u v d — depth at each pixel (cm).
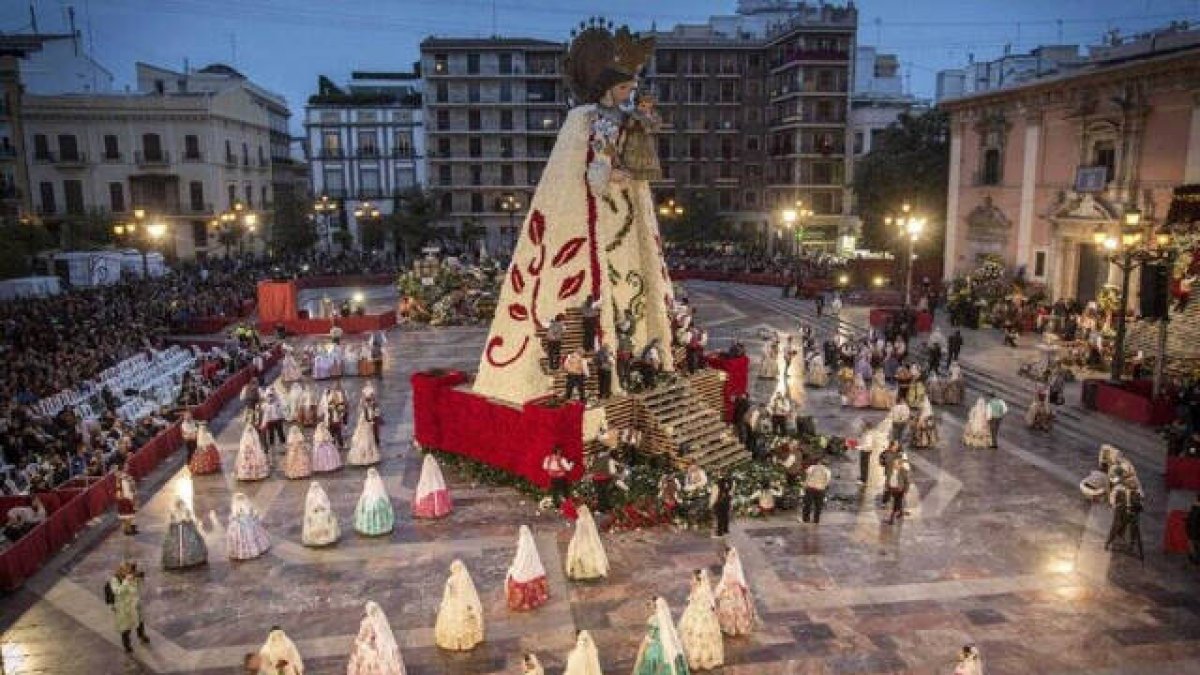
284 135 9062
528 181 8356
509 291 2273
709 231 7581
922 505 1927
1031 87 3941
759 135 8194
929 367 3106
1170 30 4088
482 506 1941
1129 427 2381
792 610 1462
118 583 1336
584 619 1441
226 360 3184
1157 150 3338
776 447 2161
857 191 5697
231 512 1811
